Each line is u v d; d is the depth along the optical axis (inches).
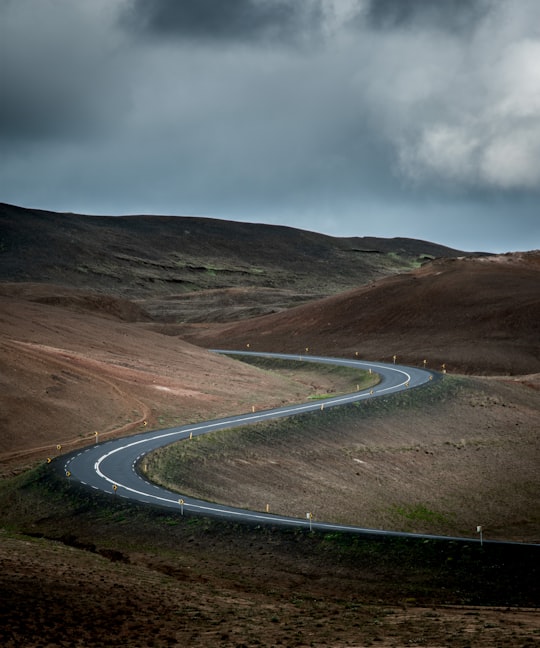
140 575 1277.1
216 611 1063.6
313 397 3614.7
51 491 1935.3
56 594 1039.0
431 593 1328.7
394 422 2994.6
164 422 2999.5
